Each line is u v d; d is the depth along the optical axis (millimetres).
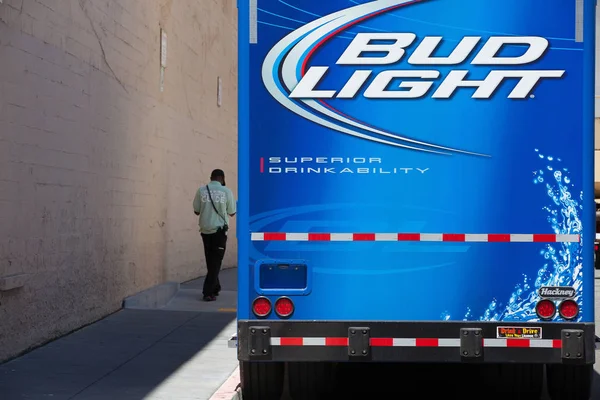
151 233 13945
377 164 6598
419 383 8859
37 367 8500
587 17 6570
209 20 18516
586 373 7176
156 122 14250
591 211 6551
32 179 9172
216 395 7516
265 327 6586
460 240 6570
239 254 6629
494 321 6551
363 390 8508
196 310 12664
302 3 6645
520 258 6562
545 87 6570
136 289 13055
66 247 10156
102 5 11352
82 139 10633
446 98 6582
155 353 9375
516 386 7496
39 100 9328
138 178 13172
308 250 6609
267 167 6625
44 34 9438
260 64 6641
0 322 8516
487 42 6578
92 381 8016
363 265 6598
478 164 6578
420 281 6578
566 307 6547
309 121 6617
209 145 18625
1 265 8469
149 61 13773
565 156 6566
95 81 11109
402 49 6598
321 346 6574
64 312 10156
